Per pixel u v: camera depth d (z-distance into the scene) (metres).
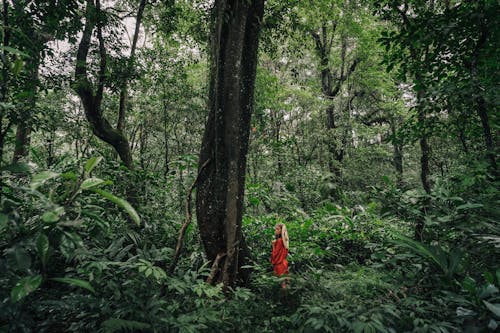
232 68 4.73
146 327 3.00
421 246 3.76
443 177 4.75
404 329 3.20
